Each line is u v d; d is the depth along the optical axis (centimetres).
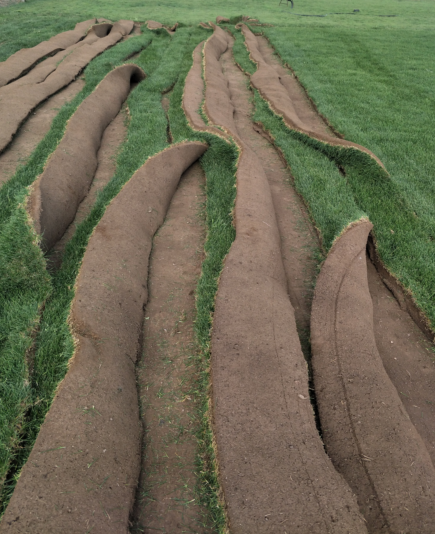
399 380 379
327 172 710
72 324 384
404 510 271
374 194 663
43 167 634
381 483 285
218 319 391
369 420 318
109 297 415
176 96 1014
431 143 825
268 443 295
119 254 477
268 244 505
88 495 266
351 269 470
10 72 1102
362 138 829
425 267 493
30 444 307
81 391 321
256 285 434
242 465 283
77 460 281
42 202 532
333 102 1032
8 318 405
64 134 739
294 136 836
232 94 1091
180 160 709
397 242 538
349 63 1370
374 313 453
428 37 1766
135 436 317
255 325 385
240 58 1377
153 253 529
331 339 384
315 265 517
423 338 426
